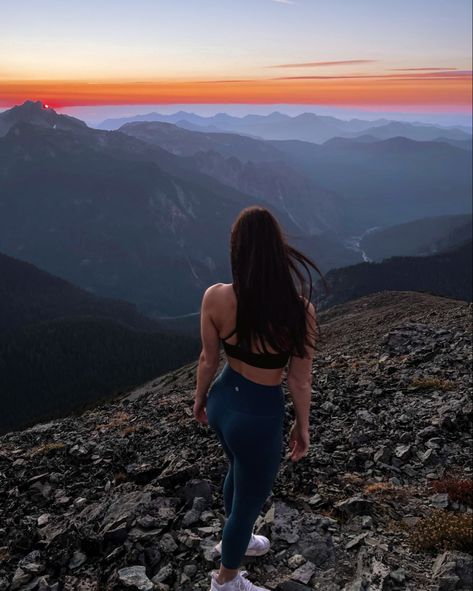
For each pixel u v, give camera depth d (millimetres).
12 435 14336
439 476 7832
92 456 9250
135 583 4754
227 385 3895
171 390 19875
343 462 8344
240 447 3791
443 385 12336
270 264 3516
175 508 6281
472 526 5738
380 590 4637
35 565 5328
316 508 6555
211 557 5066
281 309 3520
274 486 7105
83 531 5707
